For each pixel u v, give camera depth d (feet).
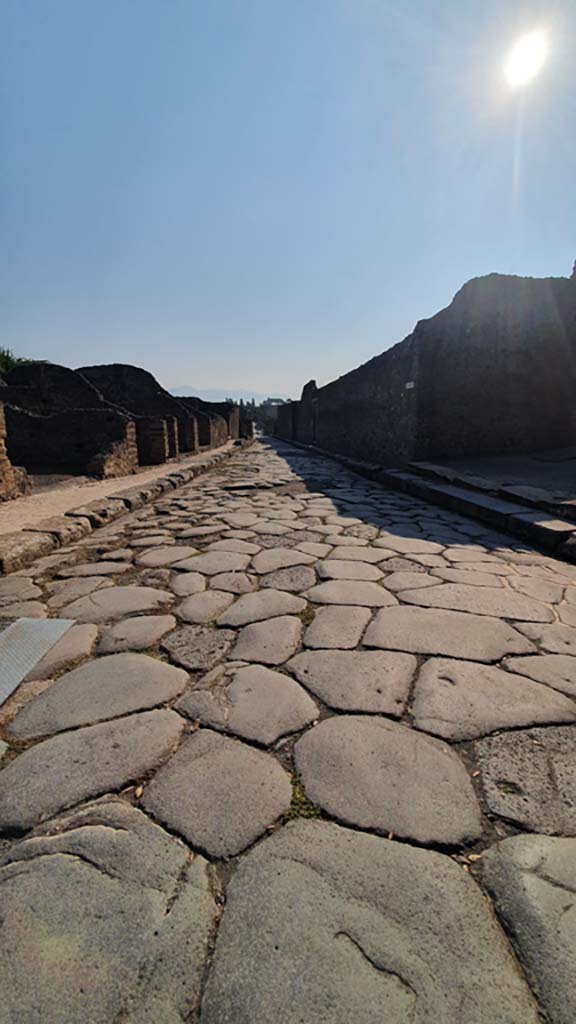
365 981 2.34
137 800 3.56
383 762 3.93
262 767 3.89
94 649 6.05
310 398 63.05
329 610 7.22
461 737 4.25
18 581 8.67
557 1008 2.23
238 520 14.33
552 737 4.25
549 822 3.32
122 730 4.40
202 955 2.47
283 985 2.32
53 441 31.07
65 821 3.37
